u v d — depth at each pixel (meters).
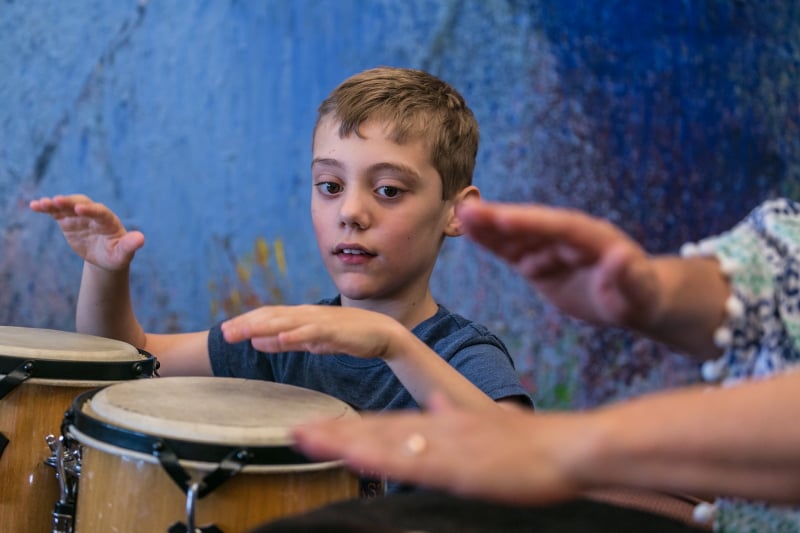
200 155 2.21
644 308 0.40
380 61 2.12
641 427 0.33
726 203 2.00
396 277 1.01
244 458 0.62
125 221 2.25
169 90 2.22
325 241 1.01
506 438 0.35
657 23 2.01
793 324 0.44
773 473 0.32
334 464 0.66
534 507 0.47
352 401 1.03
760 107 1.99
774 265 0.45
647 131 2.02
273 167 2.17
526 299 2.05
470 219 0.38
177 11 2.22
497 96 2.08
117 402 0.69
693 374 2.00
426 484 0.35
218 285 2.20
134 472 0.63
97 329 1.13
